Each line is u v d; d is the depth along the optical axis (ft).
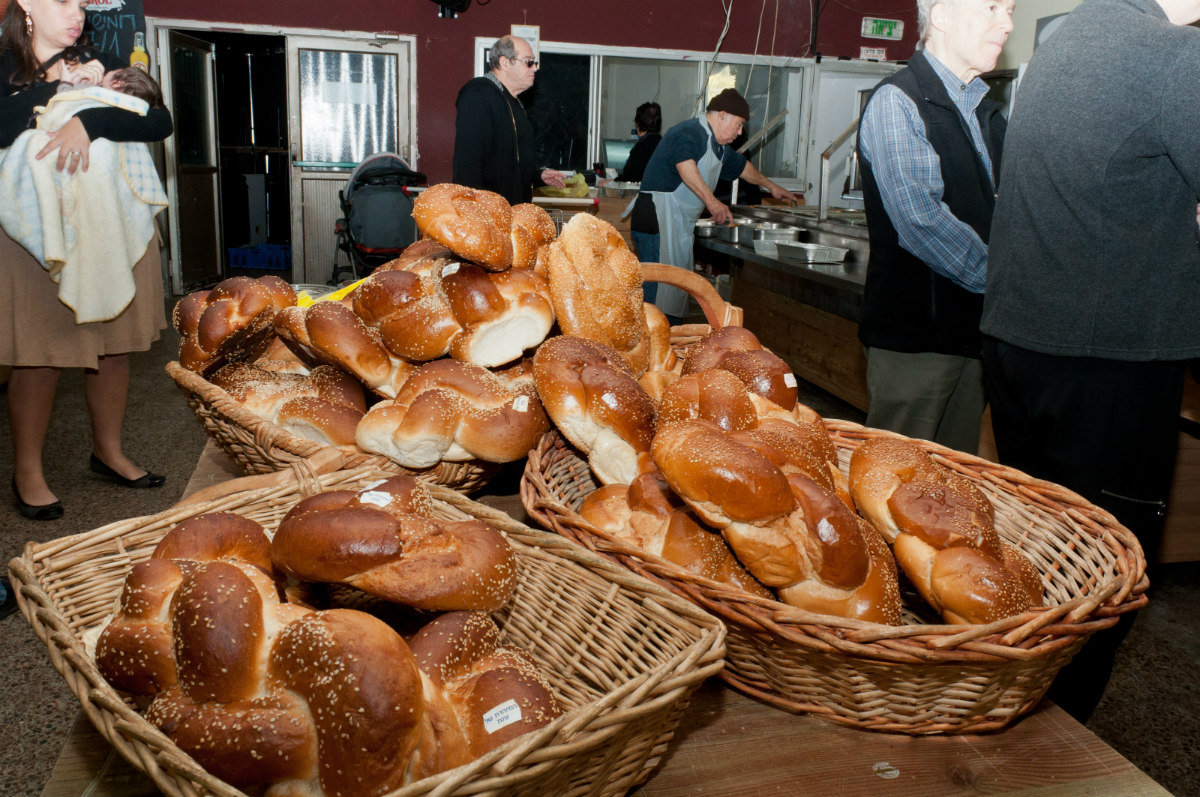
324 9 23.49
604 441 4.04
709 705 3.04
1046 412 5.12
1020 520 4.02
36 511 9.82
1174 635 8.59
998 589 3.06
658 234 15.46
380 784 2.24
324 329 4.45
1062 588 3.60
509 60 12.85
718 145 15.38
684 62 25.50
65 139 7.98
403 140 24.84
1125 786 2.67
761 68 25.70
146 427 13.70
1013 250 5.16
